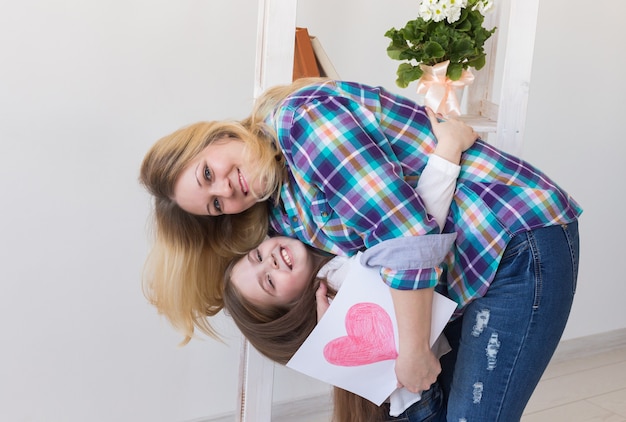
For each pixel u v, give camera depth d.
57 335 1.84
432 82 1.63
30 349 1.81
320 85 1.15
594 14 2.43
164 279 1.32
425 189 1.13
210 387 2.09
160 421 2.03
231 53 1.93
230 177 1.14
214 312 1.43
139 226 1.89
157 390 2.01
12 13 1.65
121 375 1.95
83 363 1.89
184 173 1.16
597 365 2.64
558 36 2.38
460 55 1.62
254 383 1.60
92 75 1.76
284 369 2.21
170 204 1.25
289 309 1.31
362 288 1.21
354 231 1.18
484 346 1.20
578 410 2.27
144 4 1.79
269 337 1.33
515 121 1.67
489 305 1.19
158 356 1.99
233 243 1.33
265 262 1.28
